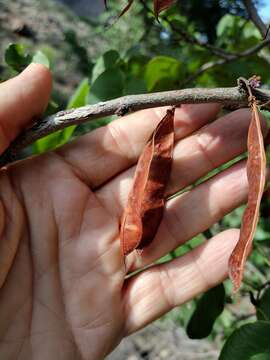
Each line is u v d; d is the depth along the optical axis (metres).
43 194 0.15
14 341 0.14
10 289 0.14
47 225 0.15
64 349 0.14
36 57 0.16
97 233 0.15
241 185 0.15
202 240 0.18
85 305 0.15
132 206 0.14
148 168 0.14
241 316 0.24
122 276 0.15
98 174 0.15
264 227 0.20
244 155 0.22
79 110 0.13
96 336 0.15
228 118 0.15
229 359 0.12
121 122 0.15
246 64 0.20
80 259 0.15
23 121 0.13
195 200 0.15
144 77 0.18
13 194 0.14
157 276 0.15
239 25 0.23
